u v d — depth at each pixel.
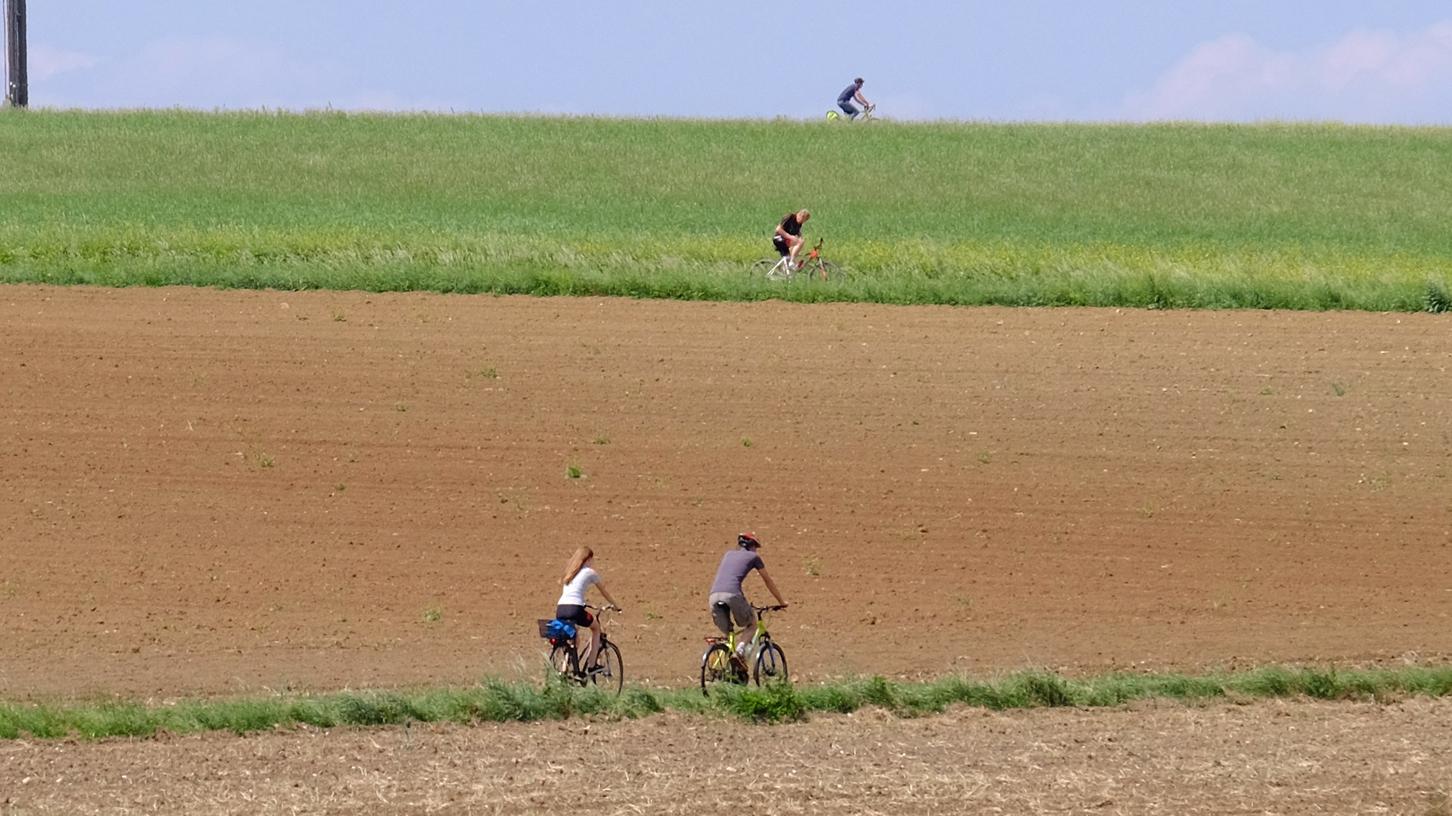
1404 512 75.75
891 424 85.56
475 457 80.31
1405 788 40.12
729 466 79.69
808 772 41.12
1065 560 69.75
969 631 62.00
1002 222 179.75
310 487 76.25
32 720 46.72
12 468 77.38
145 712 47.69
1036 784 40.09
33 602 63.19
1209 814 37.91
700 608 64.25
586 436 83.31
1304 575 68.56
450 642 59.97
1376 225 184.25
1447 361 96.06
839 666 57.88
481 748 43.97
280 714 47.50
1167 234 173.50
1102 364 95.69
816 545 70.88
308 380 90.56
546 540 70.88
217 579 66.12
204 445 81.00
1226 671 57.06
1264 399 89.62
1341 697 52.22
